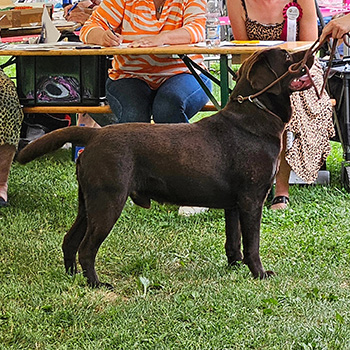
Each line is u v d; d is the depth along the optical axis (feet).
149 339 12.40
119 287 15.20
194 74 20.45
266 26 22.82
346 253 17.31
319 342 12.12
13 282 15.34
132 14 21.39
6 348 12.15
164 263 16.71
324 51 27.63
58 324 13.14
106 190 14.55
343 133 24.07
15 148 21.63
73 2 29.73
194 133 15.12
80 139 15.06
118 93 20.92
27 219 20.15
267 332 12.59
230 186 15.21
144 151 14.79
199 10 20.92
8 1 24.16
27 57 21.71
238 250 16.33
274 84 14.85
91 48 20.35
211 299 14.05
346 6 32.27
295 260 16.79
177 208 21.39
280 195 21.72
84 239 15.02
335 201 22.07
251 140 15.10
